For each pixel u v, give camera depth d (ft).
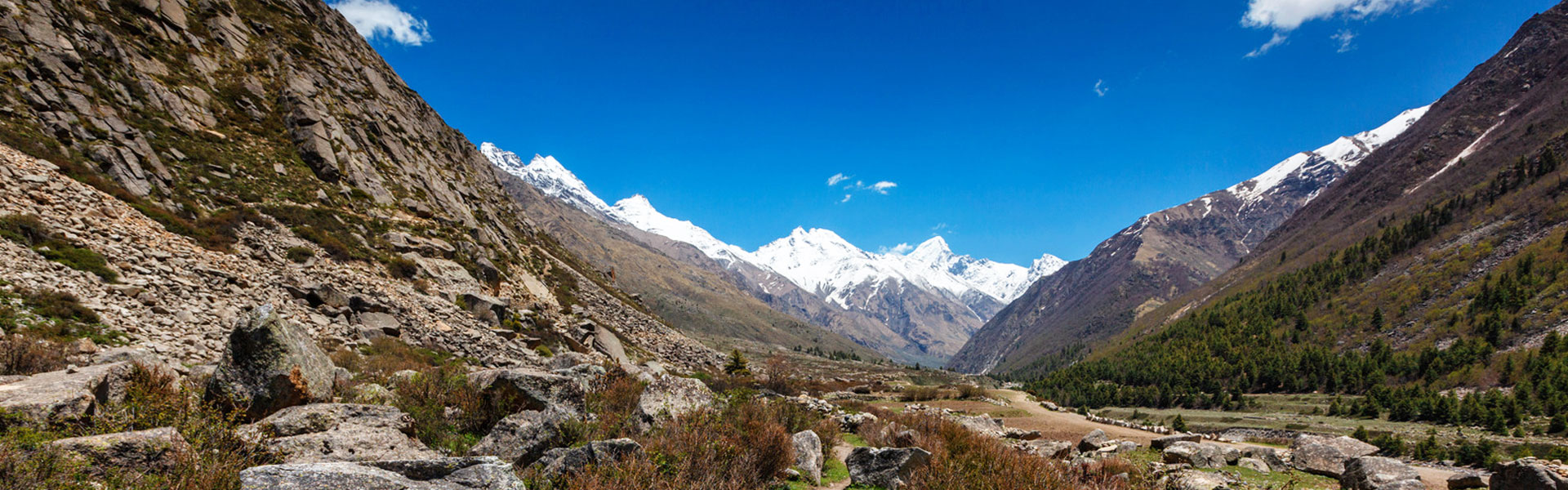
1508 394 287.28
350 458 27.81
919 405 143.23
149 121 117.60
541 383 43.83
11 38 106.93
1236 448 65.51
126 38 133.59
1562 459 49.47
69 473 19.26
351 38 223.71
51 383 27.53
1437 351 353.31
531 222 266.36
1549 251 414.21
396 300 103.55
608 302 210.38
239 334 35.19
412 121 209.77
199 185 109.70
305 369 36.68
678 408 44.32
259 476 19.25
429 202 163.73
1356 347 451.94
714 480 32.30
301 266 98.58
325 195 130.62
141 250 77.92
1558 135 588.50
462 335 104.27
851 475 42.57
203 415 27.14
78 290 62.44
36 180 78.33
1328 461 59.88
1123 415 317.42
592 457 29.27
